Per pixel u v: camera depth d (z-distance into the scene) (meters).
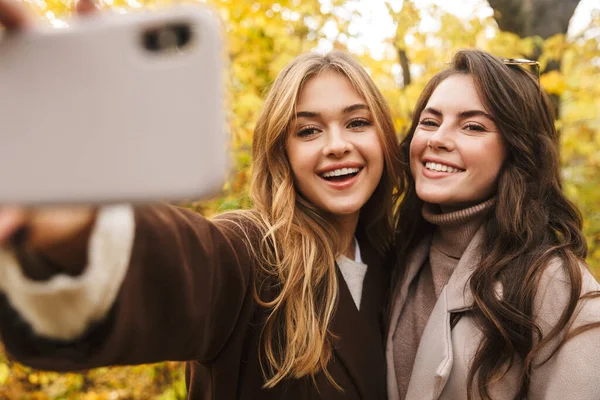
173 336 0.86
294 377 1.25
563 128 3.16
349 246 1.59
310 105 1.37
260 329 1.27
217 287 1.02
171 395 2.71
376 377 1.41
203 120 0.42
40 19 2.31
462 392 1.30
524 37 3.17
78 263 0.63
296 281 1.29
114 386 3.41
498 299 1.30
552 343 1.24
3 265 0.59
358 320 1.42
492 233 1.43
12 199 0.45
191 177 0.43
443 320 1.37
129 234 0.68
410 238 1.67
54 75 0.44
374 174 1.44
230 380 1.25
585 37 3.25
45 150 0.44
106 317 0.70
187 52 0.42
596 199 3.23
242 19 2.76
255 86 2.84
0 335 0.65
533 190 1.44
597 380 1.17
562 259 1.32
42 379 3.08
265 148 1.44
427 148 1.47
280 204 1.37
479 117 1.41
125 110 0.43
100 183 0.44
